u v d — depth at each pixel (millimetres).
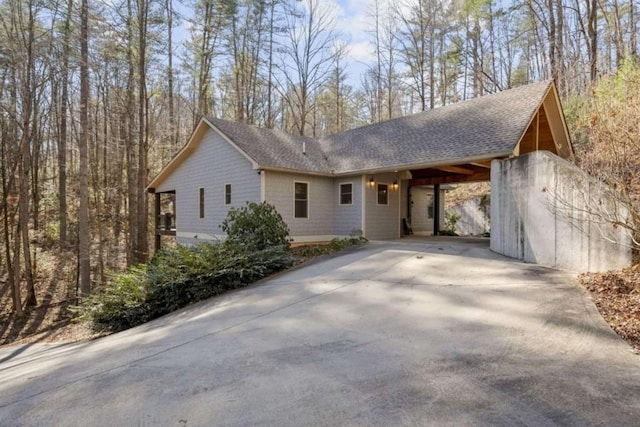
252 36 22250
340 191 13266
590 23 14477
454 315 4703
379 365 3354
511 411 2484
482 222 17938
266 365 3492
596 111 6398
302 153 13781
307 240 12742
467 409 2527
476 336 3953
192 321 5781
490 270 6977
